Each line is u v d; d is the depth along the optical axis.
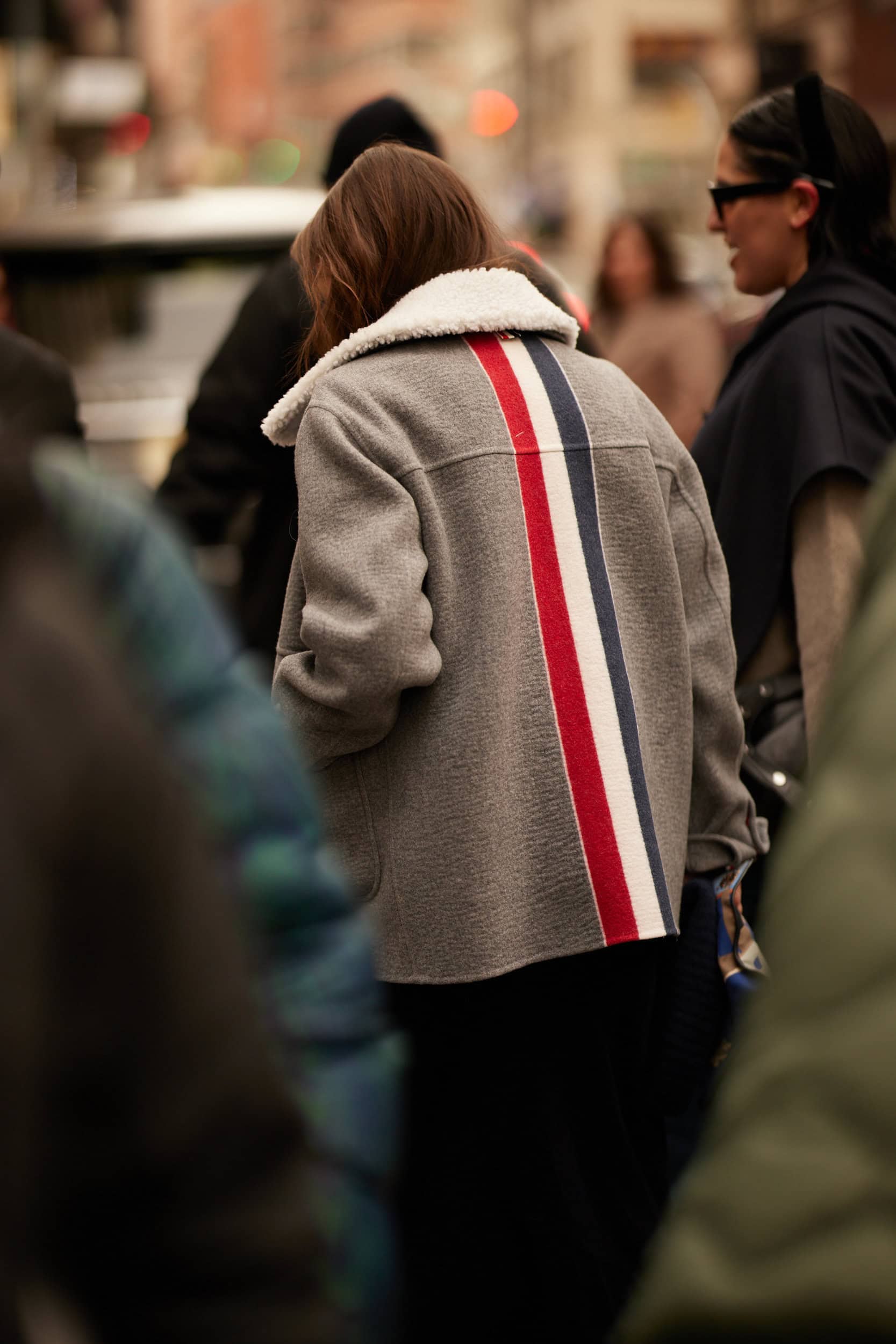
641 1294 1.02
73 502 1.30
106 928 0.89
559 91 69.94
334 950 1.34
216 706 1.30
